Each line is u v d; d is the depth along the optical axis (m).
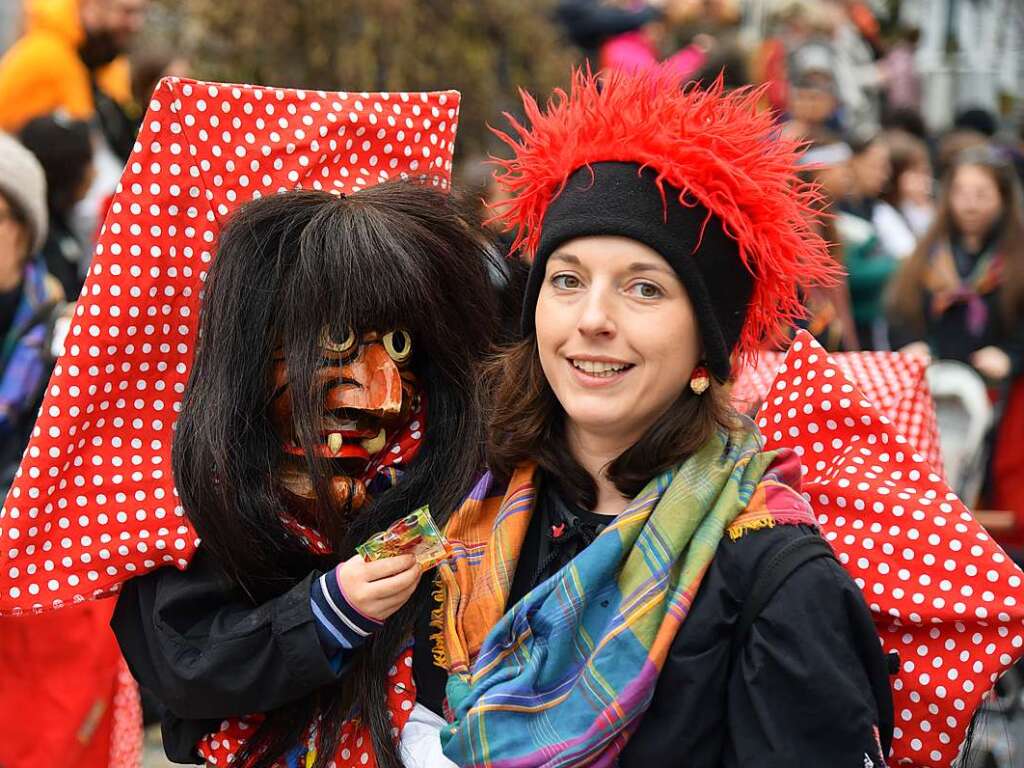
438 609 4.73
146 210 4.98
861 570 4.82
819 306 9.30
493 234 5.26
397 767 4.73
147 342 5.02
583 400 4.38
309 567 4.88
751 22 19.75
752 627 4.17
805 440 5.13
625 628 4.17
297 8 14.75
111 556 4.93
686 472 4.37
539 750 4.18
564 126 4.47
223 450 4.68
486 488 4.83
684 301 4.31
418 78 14.88
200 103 5.07
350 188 5.36
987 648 4.71
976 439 9.62
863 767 4.09
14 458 8.21
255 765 4.94
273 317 4.77
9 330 8.34
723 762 4.26
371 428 4.86
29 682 7.50
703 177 4.24
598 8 17.70
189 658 4.74
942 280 11.04
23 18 16.97
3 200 8.24
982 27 22.08
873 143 13.55
